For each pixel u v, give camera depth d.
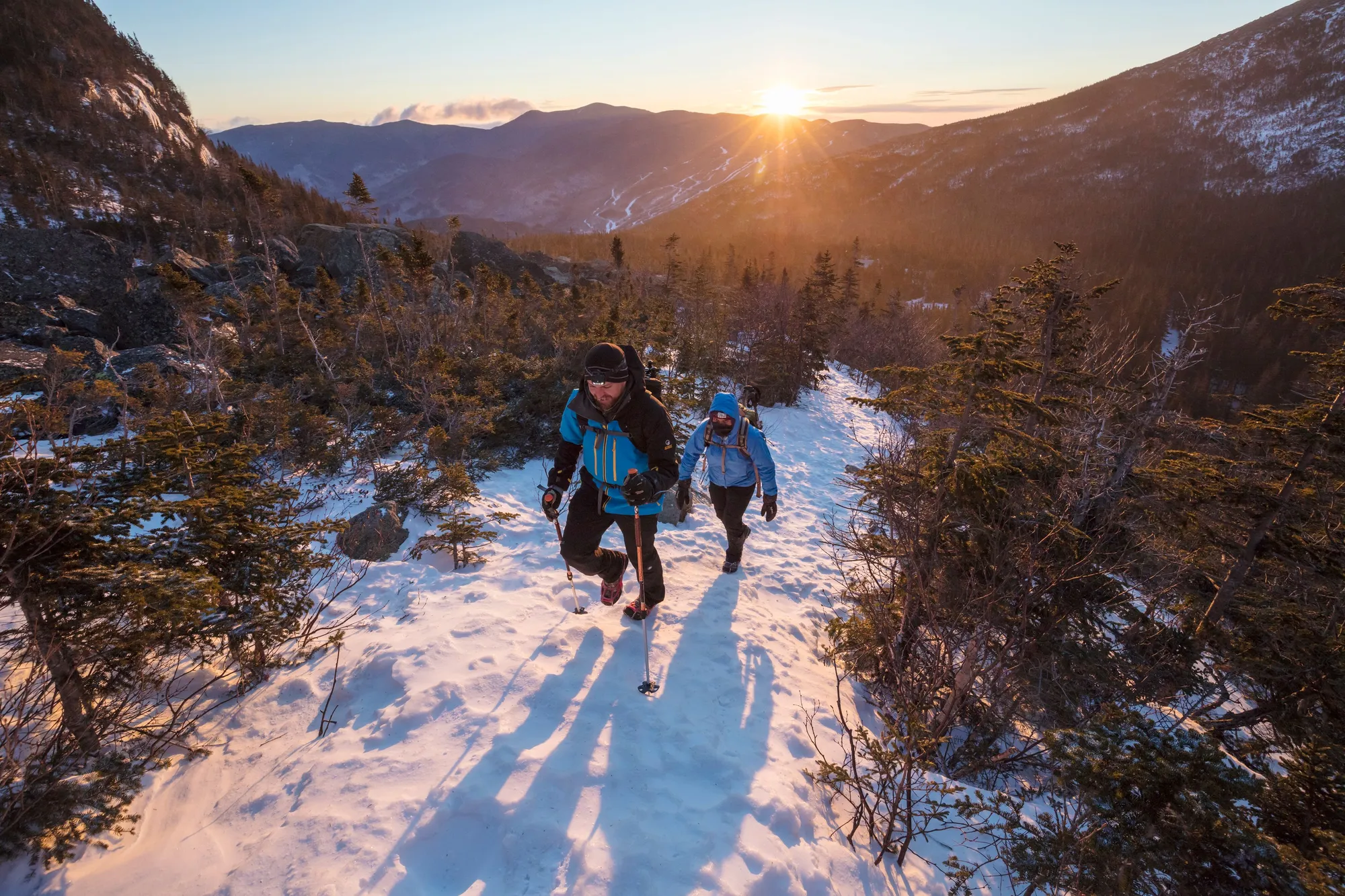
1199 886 2.20
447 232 17.72
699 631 3.89
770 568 5.62
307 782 2.40
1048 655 4.07
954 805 2.56
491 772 2.43
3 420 2.22
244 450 3.20
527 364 9.54
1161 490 6.28
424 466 6.16
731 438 4.71
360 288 14.27
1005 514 3.83
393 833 2.16
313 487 6.25
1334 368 5.93
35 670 2.17
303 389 9.05
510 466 7.47
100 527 2.21
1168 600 5.84
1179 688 5.09
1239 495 5.89
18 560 1.98
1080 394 7.38
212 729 2.67
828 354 30.94
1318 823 2.71
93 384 7.67
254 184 16.47
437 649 3.23
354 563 4.55
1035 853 2.39
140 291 15.59
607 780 2.49
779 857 2.26
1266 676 5.27
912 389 4.22
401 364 10.34
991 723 3.86
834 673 4.11
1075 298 7.41
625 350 3.09
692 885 2.08
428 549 4.77
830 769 2.72
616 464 3.26
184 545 2.53
